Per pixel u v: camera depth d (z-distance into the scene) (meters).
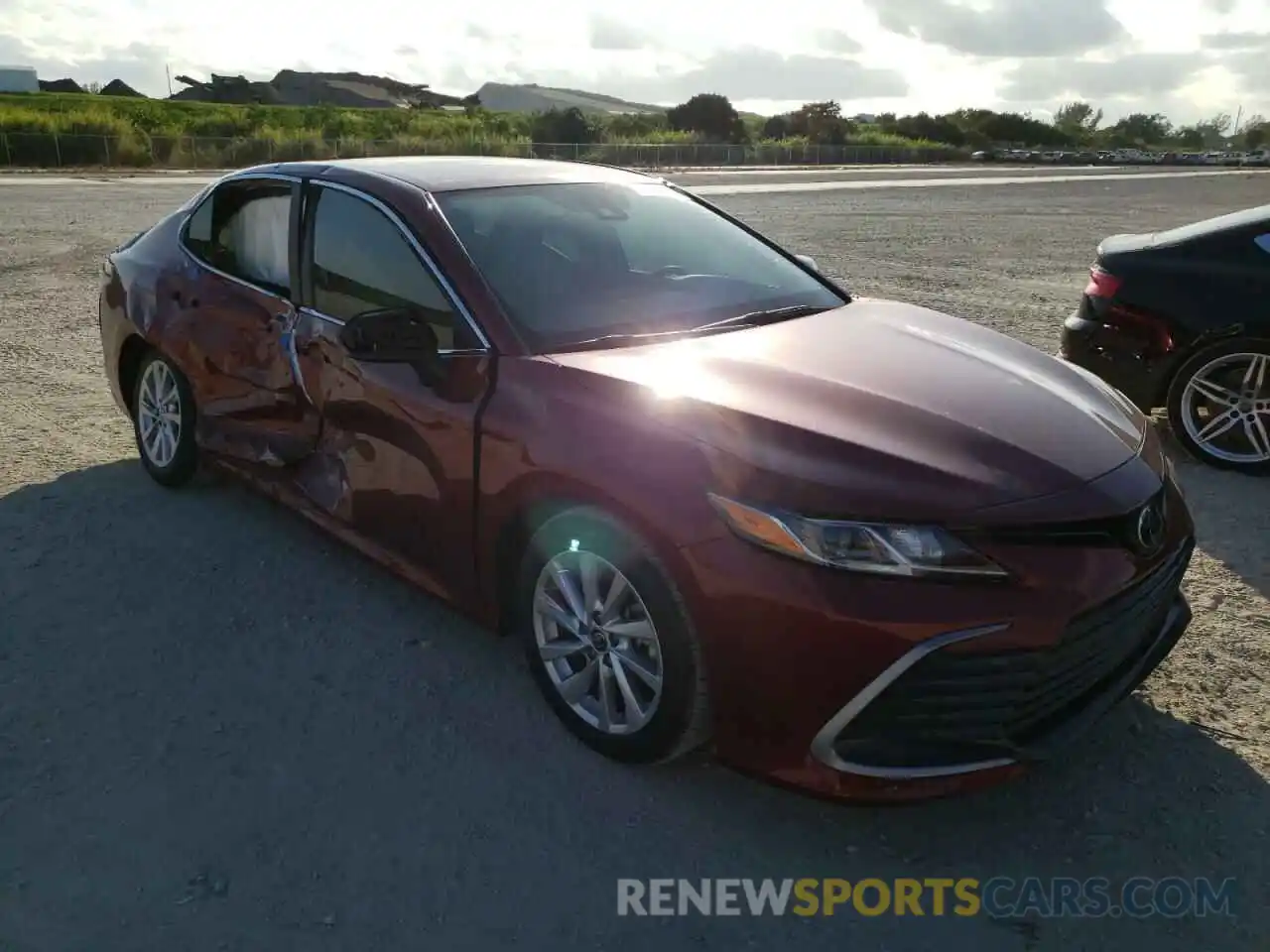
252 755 2.88
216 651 3.40
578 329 3.16
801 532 2.38
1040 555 2.43
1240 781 2.86
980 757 2.46
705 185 28.75
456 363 3.09
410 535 3.32
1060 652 2.43
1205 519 4.70
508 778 2.82
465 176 3.76
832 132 72.75
